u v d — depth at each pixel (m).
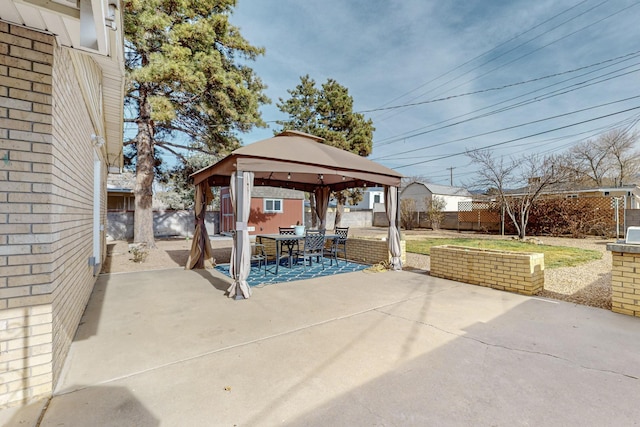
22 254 1.97
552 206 13.20
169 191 19.56
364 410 1.87
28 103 2.00
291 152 5.29
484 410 1.87
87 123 4.21
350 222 24.28
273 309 3.92
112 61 3.47
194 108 9.96
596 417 1.79
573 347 2.73
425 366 2.41
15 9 1.85
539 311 3.75
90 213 4.93
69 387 2.15
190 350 2.74
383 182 6.37
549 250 8.84
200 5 9.19
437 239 12.56
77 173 3.37
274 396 2.03
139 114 10.51
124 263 7.71
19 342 1.96
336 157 6.01
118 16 2.42
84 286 4.02
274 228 17.59
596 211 12.37
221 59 9.79
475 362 2.47
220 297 4.51
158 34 8.55
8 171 1.92
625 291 3.61
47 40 2.09
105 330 3.23
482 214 16.56
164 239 14.45
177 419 1.80
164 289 5.02
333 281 5.55
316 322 3.43
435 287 5.04
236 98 9.94
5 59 1.93
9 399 1.92
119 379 2.25
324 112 14.58
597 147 19.36
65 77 2.58
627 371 2.31
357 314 3.70
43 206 2.04
